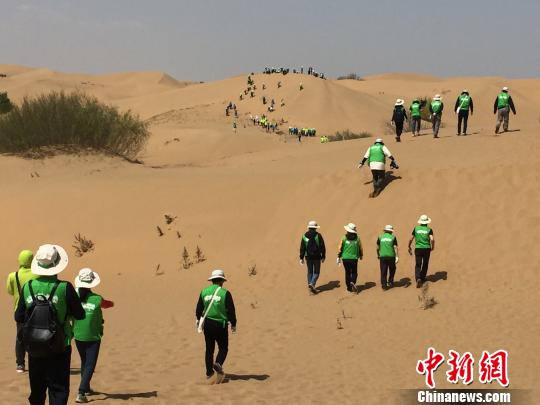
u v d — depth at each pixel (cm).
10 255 1945
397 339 1133
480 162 1984
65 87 17388
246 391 845
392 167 1905
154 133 6469
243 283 1630
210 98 10925
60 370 561
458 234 1631
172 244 1903
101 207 2128
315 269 1495
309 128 8088
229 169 2744
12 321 1411
